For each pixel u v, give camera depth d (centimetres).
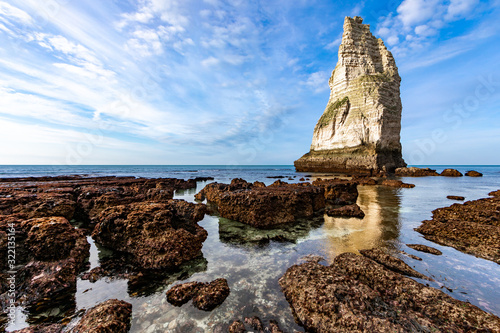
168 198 1238
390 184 2441
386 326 330
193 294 426
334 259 580
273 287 465
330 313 363
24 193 1027
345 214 1074
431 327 330
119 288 462
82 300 418
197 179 3231
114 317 348
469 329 324
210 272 530
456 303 377
